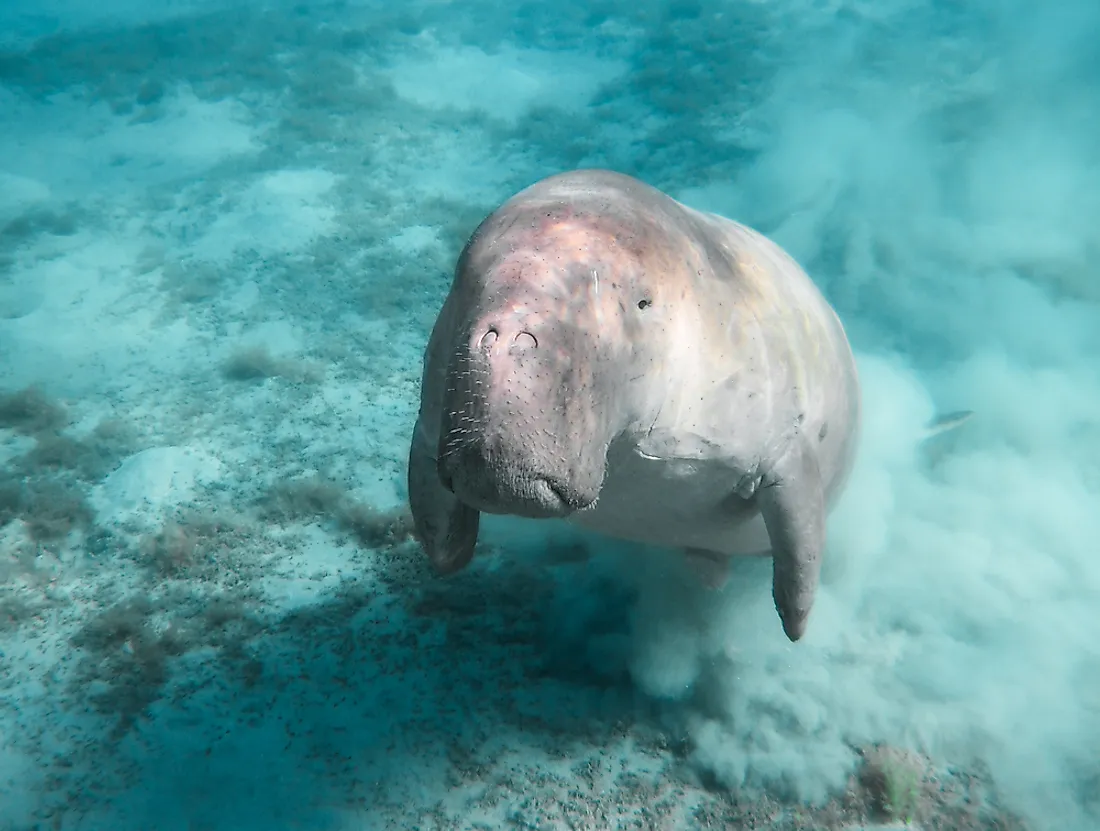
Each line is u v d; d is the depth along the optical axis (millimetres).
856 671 3355
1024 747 3057
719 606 3607
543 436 1777
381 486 4559
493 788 3037
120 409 5340
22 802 3102
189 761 3219
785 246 6691
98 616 3867
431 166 8680
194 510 4449
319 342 5910
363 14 14070
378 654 3592
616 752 3141
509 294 1858
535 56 11594
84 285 6898
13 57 12562
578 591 3803
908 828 2848
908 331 5582
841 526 3973
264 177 8594
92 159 9445
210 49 12797
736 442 2510
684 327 2240
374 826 2949
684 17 12375
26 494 4555
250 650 3666
